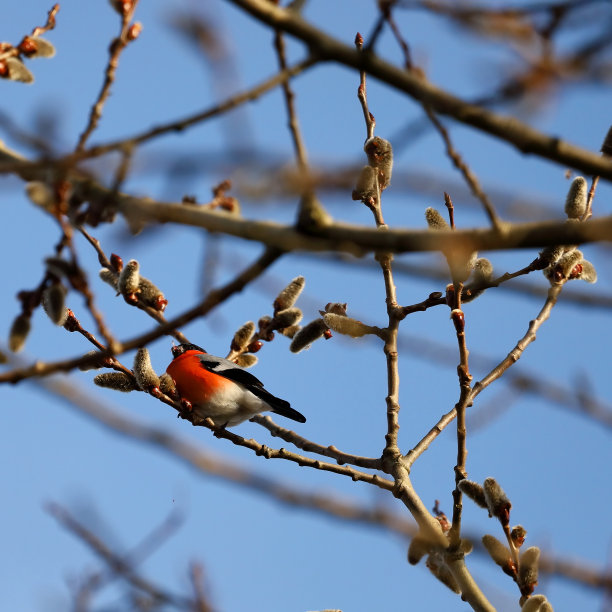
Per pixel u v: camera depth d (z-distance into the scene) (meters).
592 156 5.71
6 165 6.08
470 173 5.82
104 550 7.24
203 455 6.06
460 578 9.05
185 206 6.68
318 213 6.21
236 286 6.50
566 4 4.80
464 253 6.02
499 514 9.24
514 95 5.00
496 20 4.91
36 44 9.50
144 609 7.03
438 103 5.64
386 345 11.38
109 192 6.75
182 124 5.94
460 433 9.68
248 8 5.82
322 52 5.85
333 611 8.12
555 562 6.00
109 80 7.06
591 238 5.71
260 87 5.88
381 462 10.98
